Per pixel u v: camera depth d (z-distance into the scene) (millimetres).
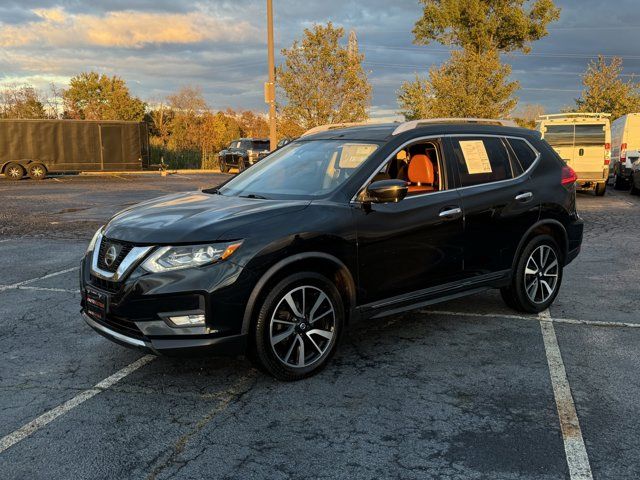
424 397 3701
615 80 38938
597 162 16891
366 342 4723
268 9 18828
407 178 4797
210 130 47344
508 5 38500
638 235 9945
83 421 3418
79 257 8250
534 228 5258
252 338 3729
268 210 3875
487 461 2947
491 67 28906
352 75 24219
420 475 2832
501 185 5039
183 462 2967
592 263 7703
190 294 3502
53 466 2939
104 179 25500
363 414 3477
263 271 3652
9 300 6023
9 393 3814
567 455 3000
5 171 25062
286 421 3395
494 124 5371
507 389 3809
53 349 4617
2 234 10266
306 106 24641
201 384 3930
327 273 4098
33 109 47125
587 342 4680
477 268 4887
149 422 3400
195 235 3568
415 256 4426
